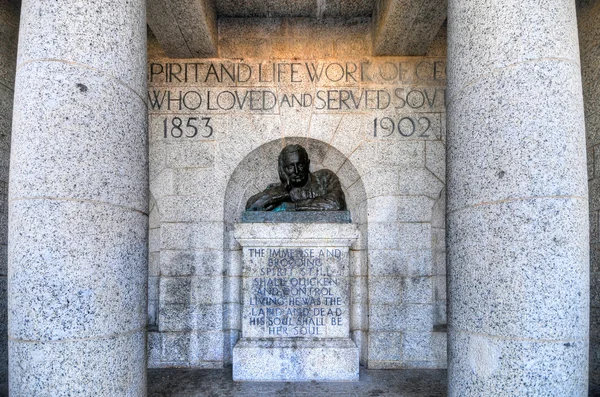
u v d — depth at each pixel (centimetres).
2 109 578
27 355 331
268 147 714
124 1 376
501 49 358
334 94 709
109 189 354
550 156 343
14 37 601
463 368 368
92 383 335
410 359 672
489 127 360
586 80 584
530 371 333
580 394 340
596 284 555
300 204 629
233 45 712
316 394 555
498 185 352
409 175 697
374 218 691
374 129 705
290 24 718
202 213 689
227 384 590
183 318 674
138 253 379
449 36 407
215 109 705
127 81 373
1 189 568
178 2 559
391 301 680
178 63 711
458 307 378
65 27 348
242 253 636
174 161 698
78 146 342
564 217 340
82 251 339
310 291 619
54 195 336
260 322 616
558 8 358
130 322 365
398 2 565
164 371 650
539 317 334
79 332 333
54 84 342
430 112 708
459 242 380
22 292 335
